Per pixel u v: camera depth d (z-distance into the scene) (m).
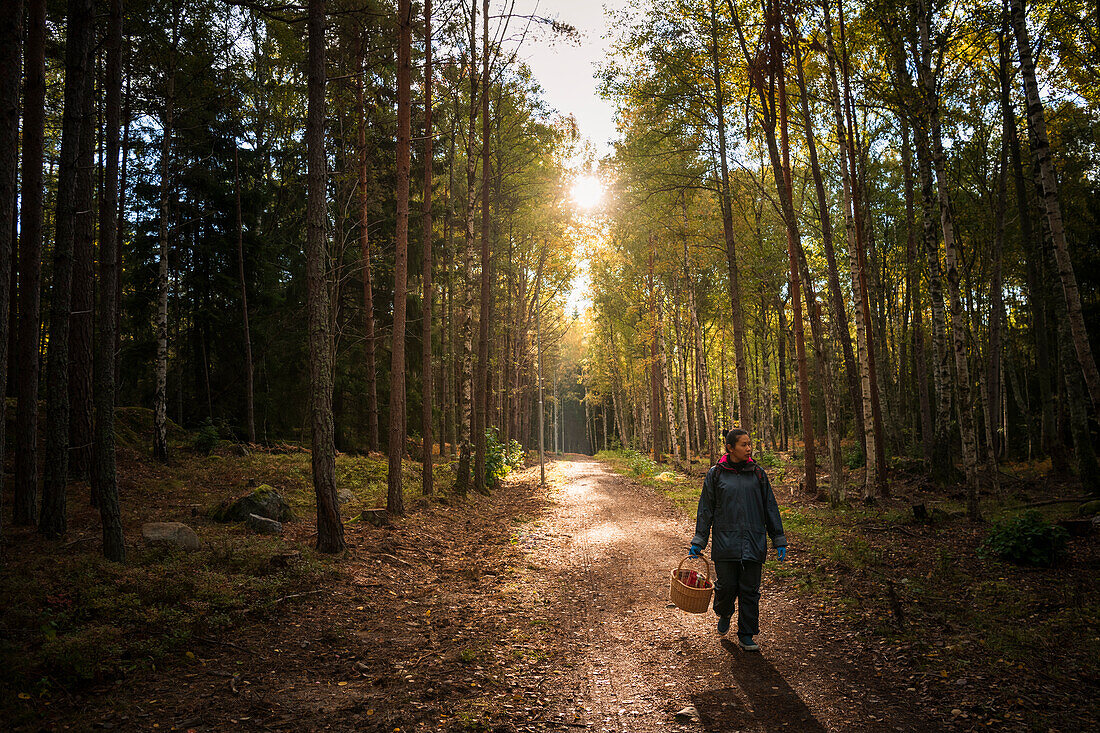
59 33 12.51
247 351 19.03
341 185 18.55
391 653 4.86
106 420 6.36
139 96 15.05
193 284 20.39
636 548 9.73
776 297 26.44
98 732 3.31
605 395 59.91
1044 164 7.96
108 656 4.18
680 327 27.86
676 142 17.03
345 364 21.81
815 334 13.94
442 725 3.64
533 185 21.55
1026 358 25.42
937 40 13.84
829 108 17.19
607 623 5.94
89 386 9.31
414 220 21.59
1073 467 17.09
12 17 4.72
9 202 4.74
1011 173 18.33
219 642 4.78
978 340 20.34
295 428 24.08
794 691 4.16
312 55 7.92
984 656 4.50
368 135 18.45
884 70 15.30
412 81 14.98
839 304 14.11
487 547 9.62
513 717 3.80
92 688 3.83
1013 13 8.08
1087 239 18.95
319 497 7.74
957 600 5.99
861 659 4.67
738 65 15.38
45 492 7.11
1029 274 15.17
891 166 22.94
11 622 4.49
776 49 13.63
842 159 14.96
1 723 3.25
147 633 4.72
